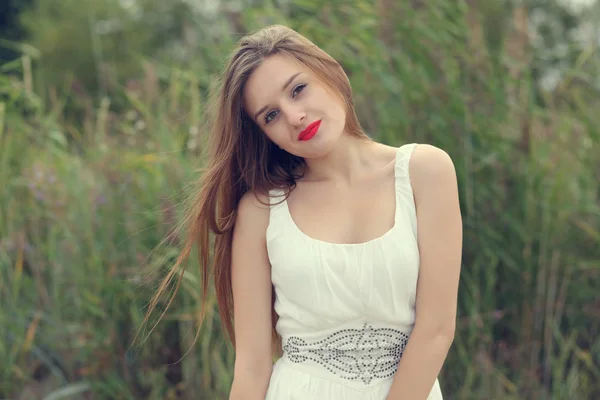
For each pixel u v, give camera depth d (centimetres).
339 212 180
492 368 305
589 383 319
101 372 325
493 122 342
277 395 180
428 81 346
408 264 170
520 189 337
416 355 171
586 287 332
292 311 179
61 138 382
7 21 1673
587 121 350
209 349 318
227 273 201
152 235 330
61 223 340
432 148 178
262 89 177
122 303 329
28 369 341
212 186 193
